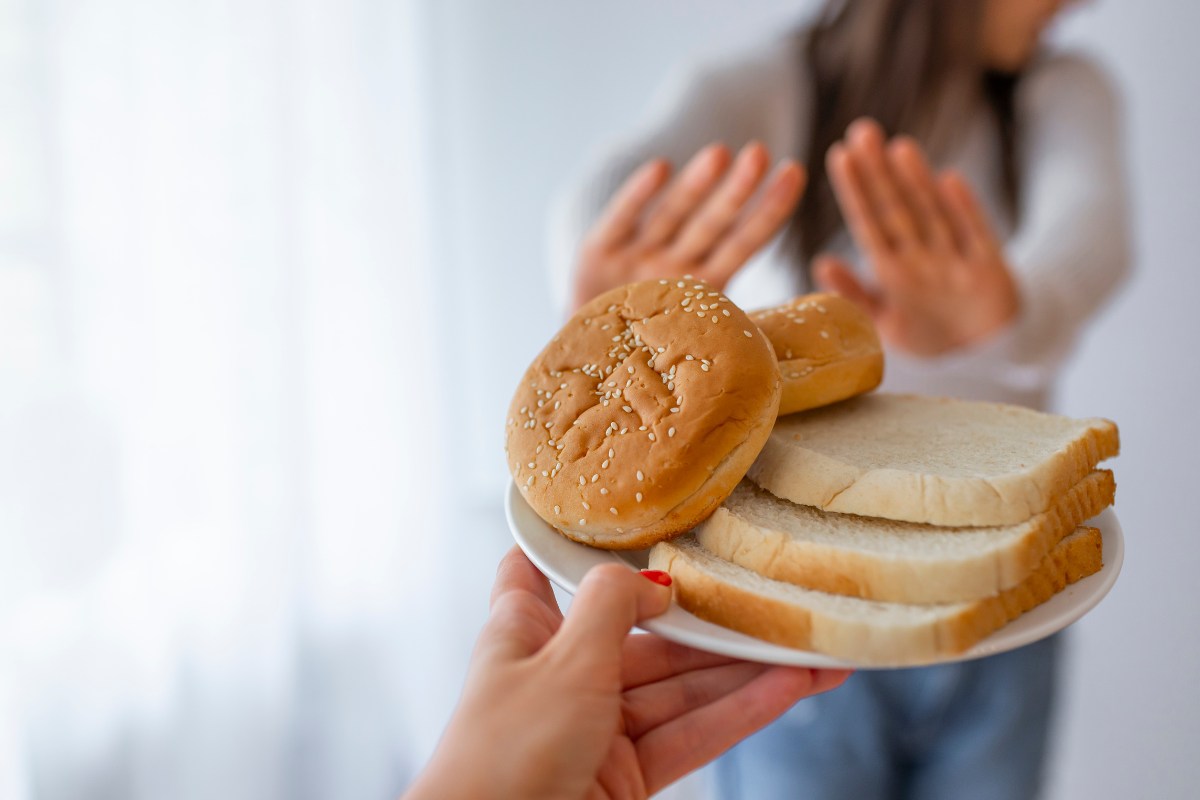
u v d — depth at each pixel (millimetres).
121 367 2227
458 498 2566
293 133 2336
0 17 1999
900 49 2051
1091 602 908
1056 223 1956
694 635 866
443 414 2535
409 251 2453
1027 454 1021
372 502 2555
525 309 2432
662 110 2230
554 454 1018
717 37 2178
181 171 2230
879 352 1200
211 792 2441
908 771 2006
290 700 2520
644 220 2221
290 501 2453
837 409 1237
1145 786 1937
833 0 2086
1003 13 1952
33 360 2123
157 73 2172
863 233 2066
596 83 2268
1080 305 1947
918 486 920
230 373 2342
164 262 2240
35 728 2217
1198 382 1851
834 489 965
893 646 806
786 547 907
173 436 2307
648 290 1110
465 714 823
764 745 1991
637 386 1009
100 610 2250
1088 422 1110
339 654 2588
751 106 2189
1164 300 1872
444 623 2592
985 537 897
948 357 2092
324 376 2490
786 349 1113
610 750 979
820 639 826
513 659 875
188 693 2391
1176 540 1879
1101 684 1952
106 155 2141
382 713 2607
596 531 991
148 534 2309
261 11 2248
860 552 869
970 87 2020
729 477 968
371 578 2574
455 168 2400
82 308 2168
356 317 2477
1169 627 1892
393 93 2377
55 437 2160
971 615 814
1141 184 1875
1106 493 1029
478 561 2572
